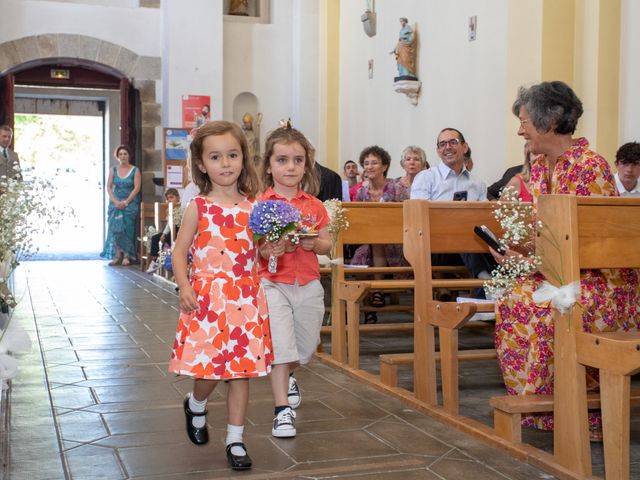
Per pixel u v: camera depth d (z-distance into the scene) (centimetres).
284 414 354
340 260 511
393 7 1126
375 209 527
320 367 512
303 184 382
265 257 329
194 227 313
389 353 571
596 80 741
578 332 300
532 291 355
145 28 1427
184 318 312
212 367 303
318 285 375
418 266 409
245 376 305
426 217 405
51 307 790
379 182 791
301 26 1448
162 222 1224
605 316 338
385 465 316
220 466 314
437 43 991
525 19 799
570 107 344
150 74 1431
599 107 740
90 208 1886
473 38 900
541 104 344
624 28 732
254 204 320
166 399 421
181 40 1396
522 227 330
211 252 310
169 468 312
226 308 307
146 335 626
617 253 310
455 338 383
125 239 1338
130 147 1427
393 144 1142
